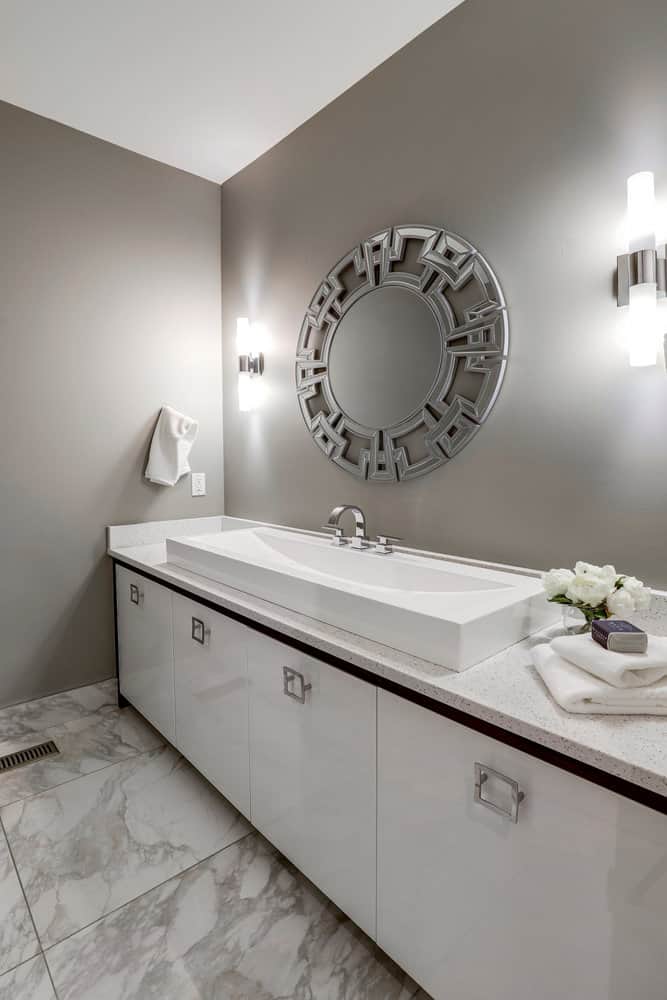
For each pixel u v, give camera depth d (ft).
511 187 4.93
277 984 3.91
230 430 8.98
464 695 3.12
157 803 5.86
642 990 2.53
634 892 2.53
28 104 6.82
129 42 5.77
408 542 6.08
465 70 5.24
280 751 4.71
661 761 2.47
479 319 5.17
